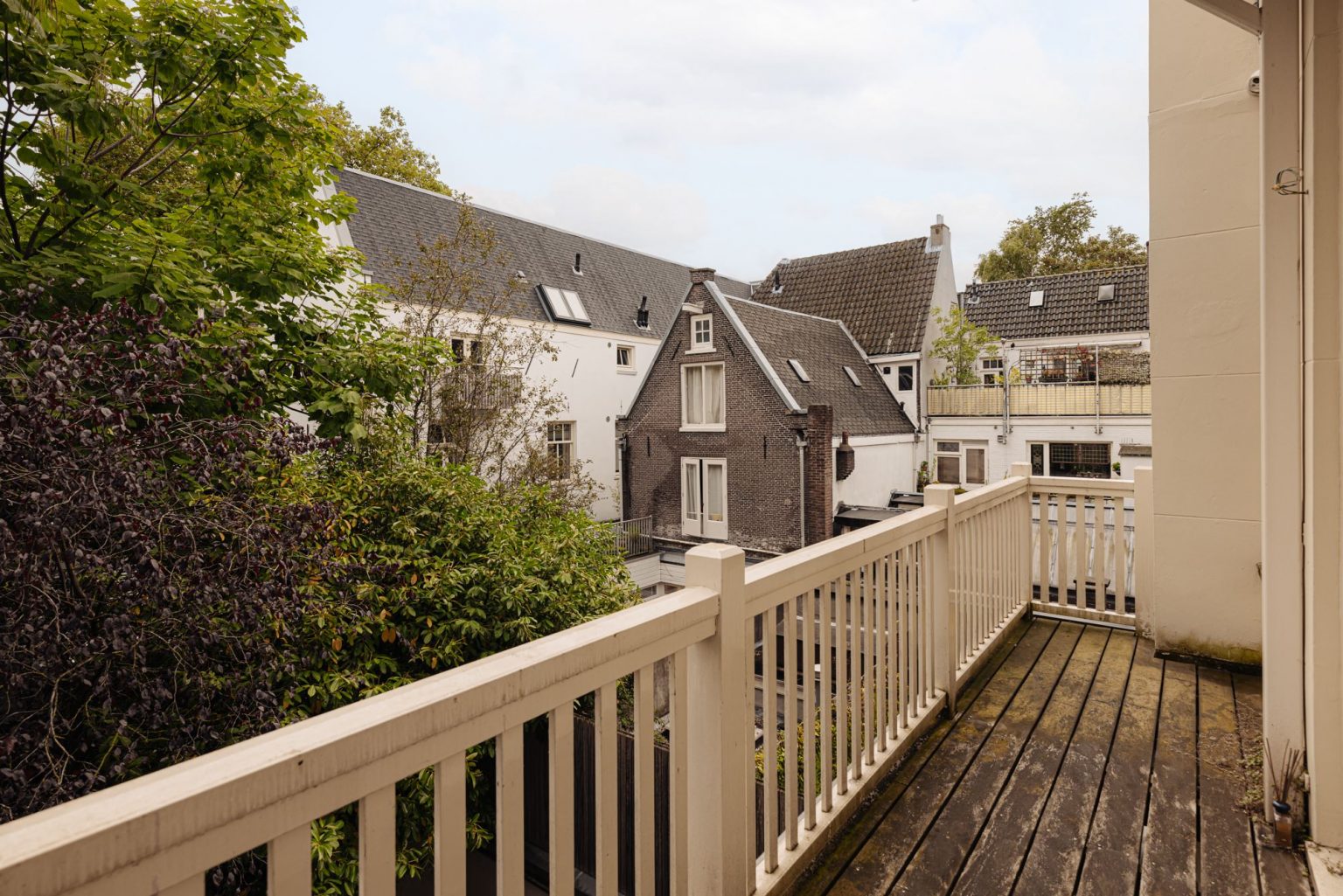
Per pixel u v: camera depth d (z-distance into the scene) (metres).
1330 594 1.93
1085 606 4.10
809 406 16.00
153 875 0.66
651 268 24.62
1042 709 2.95
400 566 5.97
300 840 0.79
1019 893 1.86
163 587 3.18
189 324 4.29
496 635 6.37
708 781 1.58
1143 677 3.28
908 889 1.88
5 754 2.81
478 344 13.77
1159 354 3.52
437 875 0.95
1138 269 20.78
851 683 2.25
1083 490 4.05
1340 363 1.88
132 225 4.75
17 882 0.57
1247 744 2.63
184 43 4.94
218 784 0.71
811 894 1.86
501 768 1.04
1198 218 3.46
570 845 1.16
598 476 20.41
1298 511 2.09
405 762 0.89
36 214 4.81
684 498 18.14
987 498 3.47
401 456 6.98
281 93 5.67
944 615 2.90
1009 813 2.22
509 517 7.27
